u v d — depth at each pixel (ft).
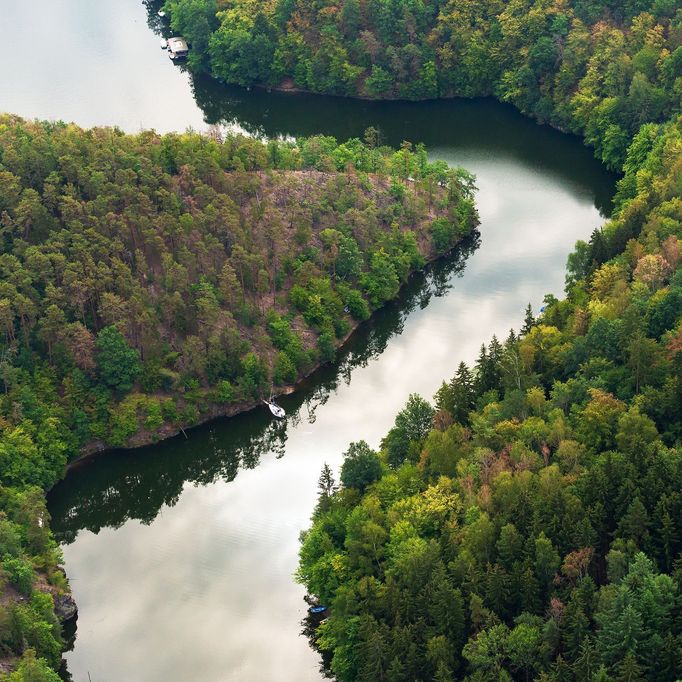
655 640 597.11
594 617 615.16
